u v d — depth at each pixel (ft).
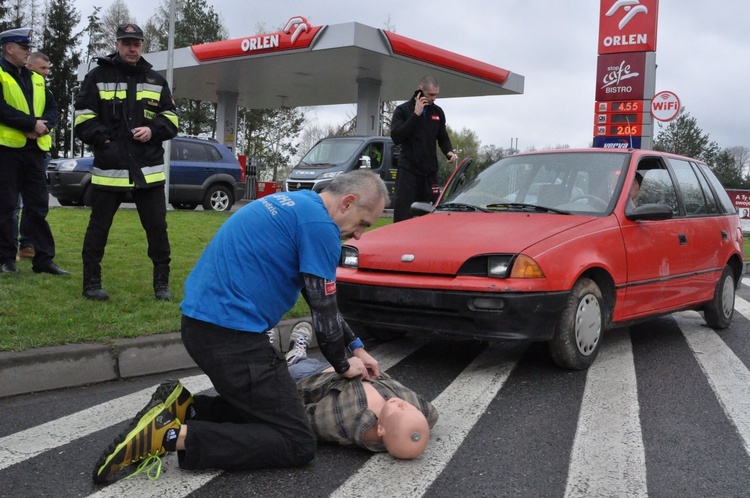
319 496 9.84
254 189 82.33
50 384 14.56
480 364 17.29
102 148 18.81
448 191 22.48
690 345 20.08
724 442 12.28
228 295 10.34
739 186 187.32
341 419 11.31
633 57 61.36
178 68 78.79
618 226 17.89
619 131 62.34
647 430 12.80
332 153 54.03
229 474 10.50
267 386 10.36
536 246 15.79
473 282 15.51
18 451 11.26
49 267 22.06
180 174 50.78
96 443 11.67
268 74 81.56
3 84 20.95
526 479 10.57
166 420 10.15
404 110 26.40
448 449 11.68
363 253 17.47
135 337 16.30
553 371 16.70
